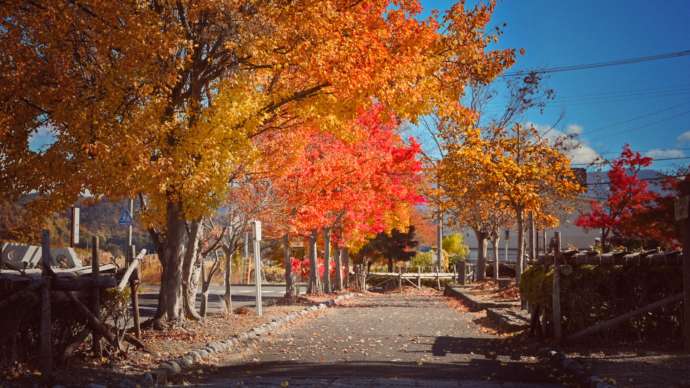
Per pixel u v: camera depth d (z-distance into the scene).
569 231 60.97
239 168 18.61
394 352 13.59
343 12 14.05
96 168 12.22
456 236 67.62
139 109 12.74
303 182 23.50
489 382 9.70
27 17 12.08
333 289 41.09
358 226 34.72
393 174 34.44
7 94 12.59
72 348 10.27
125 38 11.96
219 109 13.29
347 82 13.88
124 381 9.28
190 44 12.73
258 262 20.77
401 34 15.05
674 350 11.54
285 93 14.92
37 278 9.77
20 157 12.78
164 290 15.50
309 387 9.24
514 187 24.56
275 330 17.61
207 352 12.70
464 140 27.97
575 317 13.15
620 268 13.05
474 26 16.14
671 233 24.14
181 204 14.78
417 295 42.75
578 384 9.50
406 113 15.80
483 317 22.06
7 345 9.55
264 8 13.16
